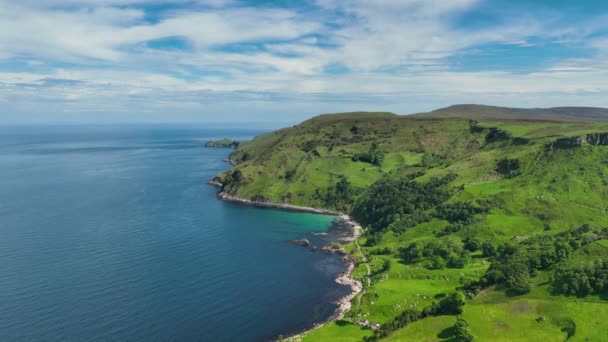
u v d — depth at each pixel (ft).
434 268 468.75
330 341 344.08
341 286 474.08
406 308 383.45
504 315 330.75
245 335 364.38
